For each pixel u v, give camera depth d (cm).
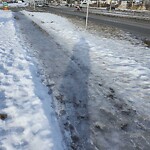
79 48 1298
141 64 1015
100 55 1156
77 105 645
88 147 479
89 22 2786
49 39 1553
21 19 2853
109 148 480
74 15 3944
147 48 1362
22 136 492
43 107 610
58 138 494
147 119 588
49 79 827
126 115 602
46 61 1042
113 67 972
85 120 572
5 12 4050
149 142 504
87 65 995
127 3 7188
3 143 467
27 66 939
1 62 966
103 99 685
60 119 569
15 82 764
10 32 1781
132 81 825
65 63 1019
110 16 3891
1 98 650
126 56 1146
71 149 470
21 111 584
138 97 704
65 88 754
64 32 1855
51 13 4319
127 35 1834
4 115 558
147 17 3722
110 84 797
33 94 682
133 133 530
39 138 487
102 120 575
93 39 1584
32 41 1478
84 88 759
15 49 1216
